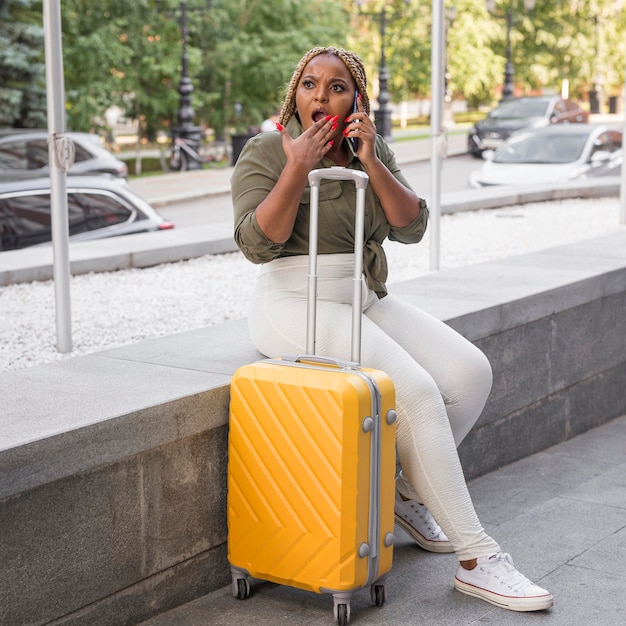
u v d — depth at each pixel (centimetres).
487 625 345
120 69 2583
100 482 320
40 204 1041
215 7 2741
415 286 546
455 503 359
